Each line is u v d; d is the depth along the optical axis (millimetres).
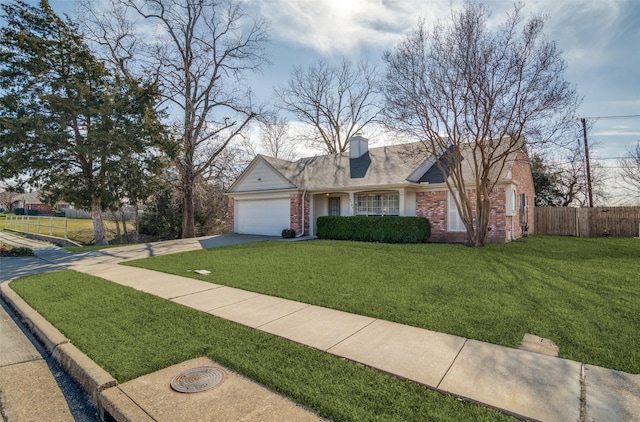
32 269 8820
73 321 4527
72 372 3385
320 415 2463
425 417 2398
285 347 3625
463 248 11055
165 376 3061
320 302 5297
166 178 18703
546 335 3871
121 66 17328
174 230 22078
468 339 3797
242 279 7008
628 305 4895
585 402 2568
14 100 13203
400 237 13516
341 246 11844
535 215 18422
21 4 13422
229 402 2645
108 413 2717
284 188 16906
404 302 5180
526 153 14070
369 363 3246
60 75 14164
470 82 10750
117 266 9047
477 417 2395
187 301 5480
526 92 10398
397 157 16734
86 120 14641
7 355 3896
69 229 21766
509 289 5836
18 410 2863
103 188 15141
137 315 4754
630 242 13156
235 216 19469
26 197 52312
